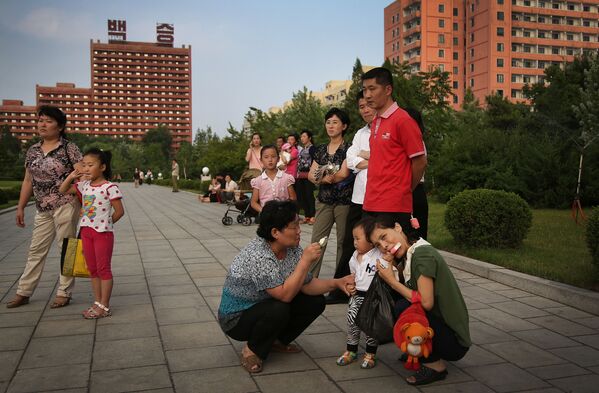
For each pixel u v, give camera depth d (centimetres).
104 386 316
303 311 364
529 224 729
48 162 485
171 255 782
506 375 331
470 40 7388
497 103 3684
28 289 495
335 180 521
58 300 493
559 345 385
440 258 314
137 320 451
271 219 331
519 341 394
